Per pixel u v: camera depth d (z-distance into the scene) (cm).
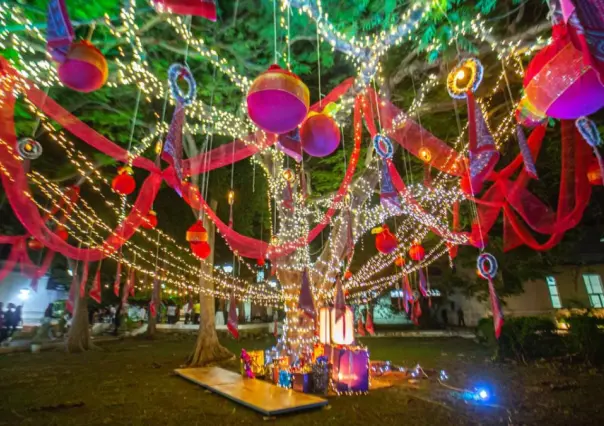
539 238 1226
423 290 1008
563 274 1878
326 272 873
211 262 1186
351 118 800
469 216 1027
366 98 561
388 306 2445
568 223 446
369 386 782
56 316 2116
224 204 1283
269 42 604
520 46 528
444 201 869
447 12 520
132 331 2047
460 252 1381
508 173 514
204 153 634
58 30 230
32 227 703
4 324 1552
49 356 1280
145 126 812
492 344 1182
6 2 460
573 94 216
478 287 1565
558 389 745
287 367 794
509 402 660
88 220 1193
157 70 641
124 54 612
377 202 1177
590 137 298
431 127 851
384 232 602
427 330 2102
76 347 1390
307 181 957
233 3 552
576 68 210
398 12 528
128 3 496
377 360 1125
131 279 1223
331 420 575
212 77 674
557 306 1855
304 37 591
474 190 314
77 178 1086
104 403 686
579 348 1012
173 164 260
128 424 573
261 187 1251
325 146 297
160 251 1395
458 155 528
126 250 1383
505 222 649
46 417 610
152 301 1512
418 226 1105
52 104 464
